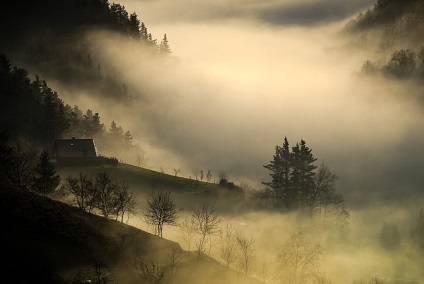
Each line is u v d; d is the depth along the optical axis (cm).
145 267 7806
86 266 7562
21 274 6981
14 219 8006
